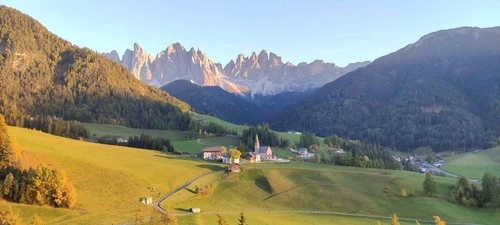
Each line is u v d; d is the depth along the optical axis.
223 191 176.25
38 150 169.62
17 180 128.25
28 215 117.06
